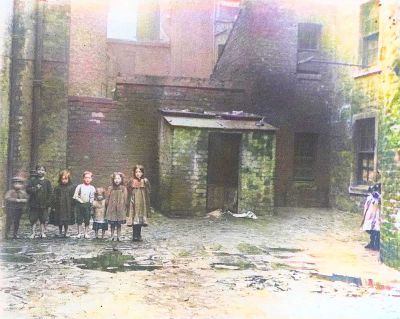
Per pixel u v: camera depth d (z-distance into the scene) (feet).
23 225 39.68
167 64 88.69
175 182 47.03
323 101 57.57
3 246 29.66
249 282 21.67
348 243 33.40
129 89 53.93
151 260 26.43
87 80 58.29
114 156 52.95
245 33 60.34
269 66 57.57
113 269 23.90
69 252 28.19
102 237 33.86
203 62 87.66
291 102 57.52
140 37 96.84
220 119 50.96
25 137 44.39
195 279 22.09
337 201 53.98
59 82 46.24
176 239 34.22
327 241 34.12
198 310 17.29
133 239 33.04
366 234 37.55
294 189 56.49
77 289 19.81
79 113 51.83
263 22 57.57
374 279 22.36
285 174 56.59
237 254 28.78
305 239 34.91
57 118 46.24
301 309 17.53
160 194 51.03
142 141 53.93
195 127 47.32
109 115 52.85
